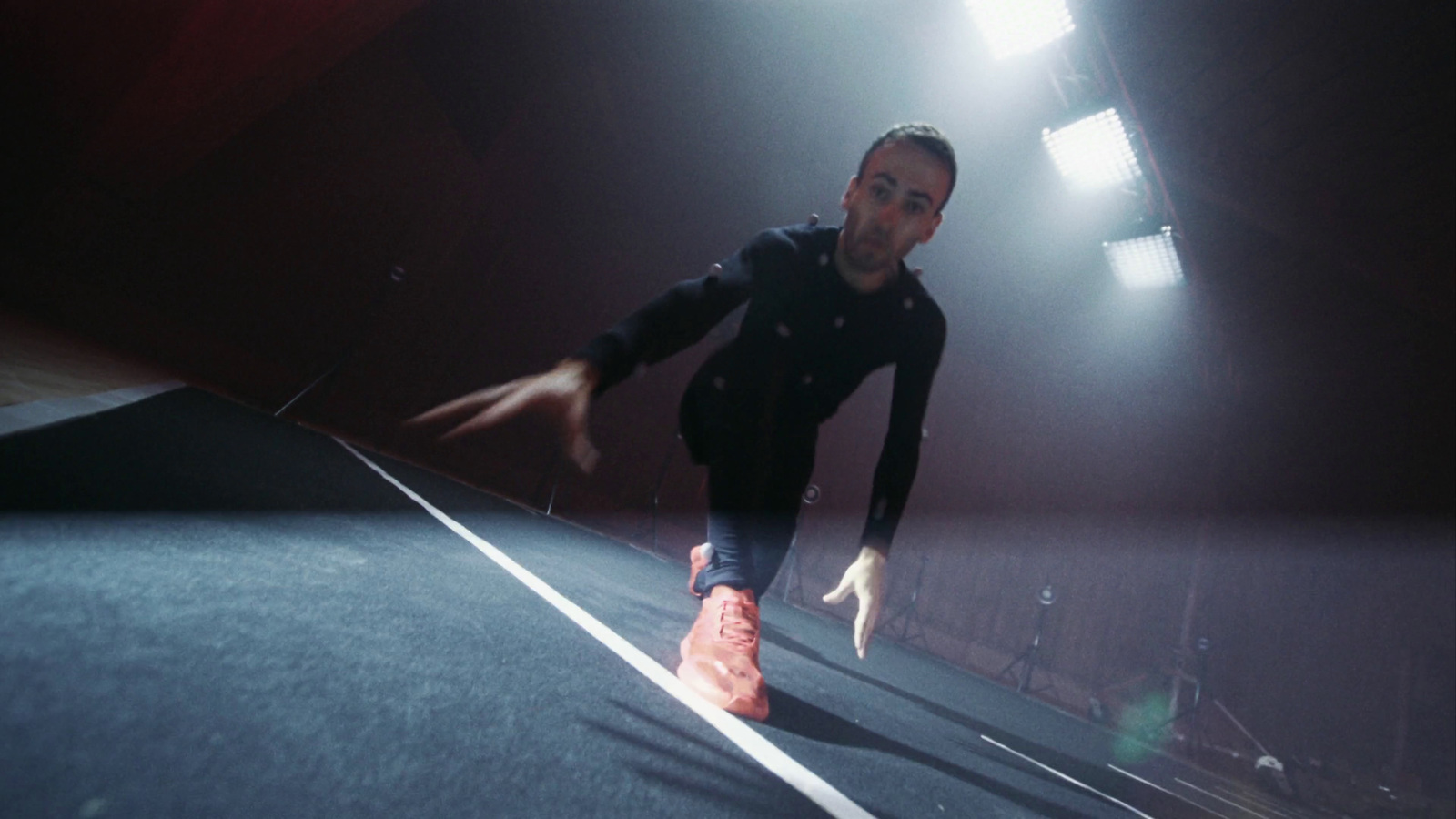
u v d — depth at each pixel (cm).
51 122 603
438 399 1010
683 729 103
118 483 140
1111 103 851
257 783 50
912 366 180
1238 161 891
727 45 1023
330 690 73
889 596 1140
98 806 40
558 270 1118
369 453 600
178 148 677
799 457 184
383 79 825
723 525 150
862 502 1196
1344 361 1085
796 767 104
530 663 110
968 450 1229
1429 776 938
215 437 282
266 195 780
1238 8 755
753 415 157
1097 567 1185
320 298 873
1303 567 1128
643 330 115
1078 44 813
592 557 402
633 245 1164
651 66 1057
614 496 1109
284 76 702
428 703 78
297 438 449
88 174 639
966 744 227
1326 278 988
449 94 912
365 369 924
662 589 357
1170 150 912
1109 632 1139
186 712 57
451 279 1014
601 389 104
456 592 148
